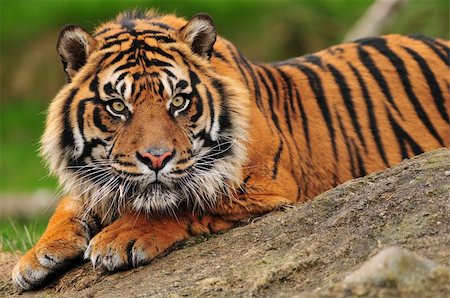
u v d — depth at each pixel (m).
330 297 7.07
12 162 29.91
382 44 12.54
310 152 11.31
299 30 31.30
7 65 31.59
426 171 9.06
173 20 10.73
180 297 8.20
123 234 9.59
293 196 10.66
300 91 11.58
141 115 9.46
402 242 8.03
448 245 7.71
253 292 7.98
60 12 31.83
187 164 9.49
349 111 11.74
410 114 12.01
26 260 10.02
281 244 8.90
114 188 9.62
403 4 25.69
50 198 26.36
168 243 9.66
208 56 10.05
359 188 9.38
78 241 10.12
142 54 9.70
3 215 26.05
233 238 9.45
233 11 31.58
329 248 8.40
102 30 10.34
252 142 10.22
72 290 9.61
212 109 9.81
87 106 9.70
